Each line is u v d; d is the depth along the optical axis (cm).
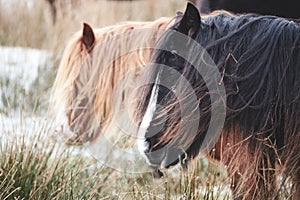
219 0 845
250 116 600
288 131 598
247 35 607
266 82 596
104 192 721
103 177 749
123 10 1475
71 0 1398
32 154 689
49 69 1182
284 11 824
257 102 596
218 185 645
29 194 664
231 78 596
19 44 1352
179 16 638
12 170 667
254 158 605
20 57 1252
